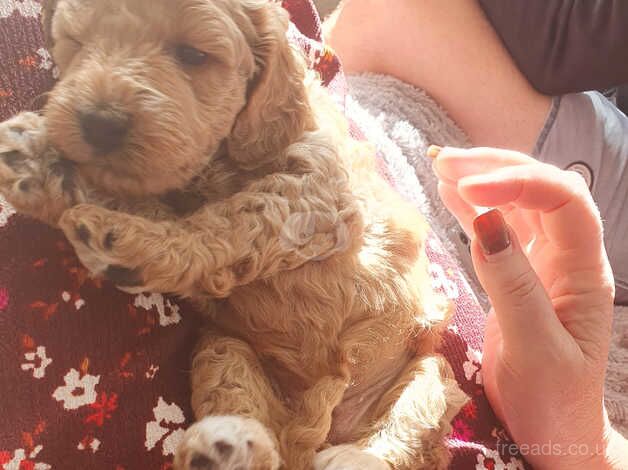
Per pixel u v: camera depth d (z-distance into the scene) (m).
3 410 0.18
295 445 0.21
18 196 0.18
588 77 0.36
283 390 0.24
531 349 0.22
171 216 0.21
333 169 0.23
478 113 0.39
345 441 0.24
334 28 0.43
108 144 0.18
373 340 0.24
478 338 0.31
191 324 0.23
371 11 0.40
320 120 0.25
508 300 0.22
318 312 0.23
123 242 0.19
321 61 0.33
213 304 0.23
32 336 0.19
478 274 0.22
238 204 0.21
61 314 0.19
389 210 0.26
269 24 0.22
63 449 0.18
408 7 0.39
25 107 0.21
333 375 0.23
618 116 0.41
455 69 0.38
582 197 0.22
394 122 0.38
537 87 0.38
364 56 0.41
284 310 0.23
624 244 0.39
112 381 0.20
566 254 0.23
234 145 0.23
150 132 0.19
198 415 0.21
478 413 0.28
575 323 0.24
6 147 0.18
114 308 0.20
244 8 0.22
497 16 0.38
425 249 0.31
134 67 0.19
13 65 0.22
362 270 0.24
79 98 0.18
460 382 0.29
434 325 0.26
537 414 0.24
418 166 0.37
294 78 0.23
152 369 0.21
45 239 0.20
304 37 0.32
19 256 0.19
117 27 0.20
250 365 0.23
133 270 0.19
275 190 0.22
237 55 0.21
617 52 0.35
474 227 0.21
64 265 0.20
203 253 0.20
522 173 0.21
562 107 0.38
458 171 0.24
